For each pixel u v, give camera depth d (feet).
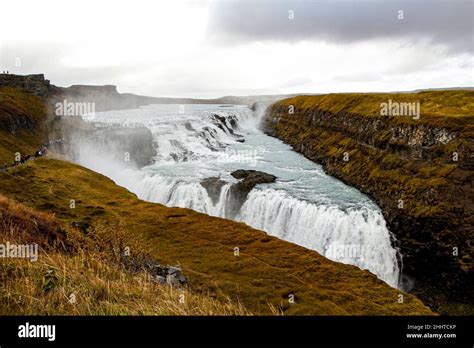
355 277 119.34
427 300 160.76
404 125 237.86
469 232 163.94
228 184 240.73
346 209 199.11
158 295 45.32
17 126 358.64
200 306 42.32
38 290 34.88
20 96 470.80
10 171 224.74
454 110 243.60
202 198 240.12
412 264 176.86
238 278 113.50
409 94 316.81
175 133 373.81
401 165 221.46
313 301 99.25
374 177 231.71
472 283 155.33
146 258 88.48
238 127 529.45
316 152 327.47
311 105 418.72
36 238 71.56
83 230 124.67
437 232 171.53
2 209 77.36
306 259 131.95
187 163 317.22
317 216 199.00
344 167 268.82
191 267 119.75
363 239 188.44
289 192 228.02
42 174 230.07
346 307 97.25
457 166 187.62
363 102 335.26
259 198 224.33
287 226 209.97
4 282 35.63
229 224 166.71
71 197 190.90
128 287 43.21
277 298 100.99
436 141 209.36
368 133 272.72
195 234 152.56
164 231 153.38
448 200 177.68
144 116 597.11
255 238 151.02
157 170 290.56
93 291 37.52
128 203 192.65
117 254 75.97
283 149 380.99
